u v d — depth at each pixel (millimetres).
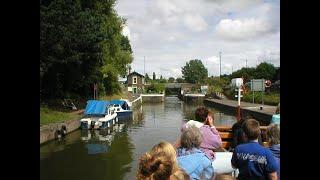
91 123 29391
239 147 4621
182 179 3006
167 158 3029
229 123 35219
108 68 47250
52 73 33406
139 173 3051
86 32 31125
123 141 23984
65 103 35906
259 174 4461
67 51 30500
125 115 40062
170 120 38531
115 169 16078
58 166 16906
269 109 37188
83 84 39844
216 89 80500
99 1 41125
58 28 28609
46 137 22562
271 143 4801
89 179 14438
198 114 5895
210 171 4480
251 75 77438
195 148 4551
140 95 79688
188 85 117812
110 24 45344
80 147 21984
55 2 28625
